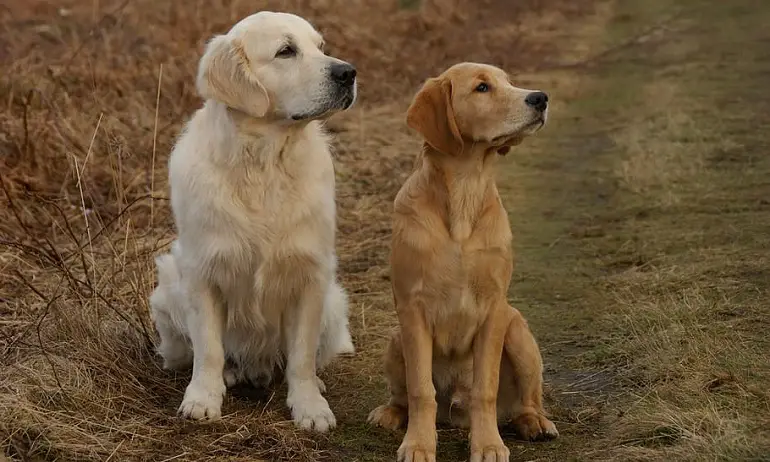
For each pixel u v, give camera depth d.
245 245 7.56
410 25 25.44
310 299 7.85
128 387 7.83
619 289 10.20
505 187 15.25
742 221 11.96
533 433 7.10
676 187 13.91
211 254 7.56
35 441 6.68
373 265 11.51
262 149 7.50
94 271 9.43
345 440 7.26
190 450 6.87
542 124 7.00
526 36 27.73
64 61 15.93
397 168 15.33
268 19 7.70
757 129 16.84
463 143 7.03
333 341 8.59
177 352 8.43
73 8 20.94
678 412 6.96
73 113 13.50
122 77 15.85
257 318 7.91
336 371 8.80
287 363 7.99
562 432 7.22
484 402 6.82
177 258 7.93
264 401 8.18
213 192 7.52
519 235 12.71
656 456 6.43
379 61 22.22
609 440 6.93
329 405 8.03
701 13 31.72
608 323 9.33
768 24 28.53
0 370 7.72
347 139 17.12
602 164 16.22
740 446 6.32
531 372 7.18
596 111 20.41
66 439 6.77
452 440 7.28
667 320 8.92
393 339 7.33
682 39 27.55
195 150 7.71
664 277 10.27
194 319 7.75
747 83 21.06
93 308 8.78
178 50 17.48
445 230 6.88
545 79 23.66
